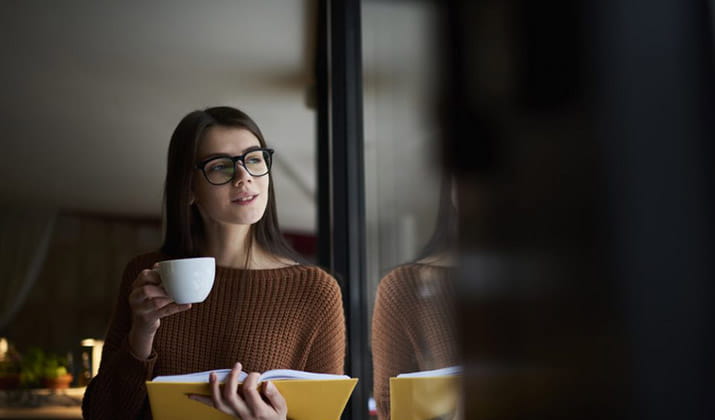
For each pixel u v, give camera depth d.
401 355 0.87
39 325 4.59
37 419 2.75
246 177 1.27
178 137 1.30
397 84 0.93
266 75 3.28
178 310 1.07
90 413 1.17
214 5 2.70
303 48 3.04
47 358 3.38
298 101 3.50
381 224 1.18
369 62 1.40
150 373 1.14
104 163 4.08
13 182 4.30
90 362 3.19
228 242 1.32
